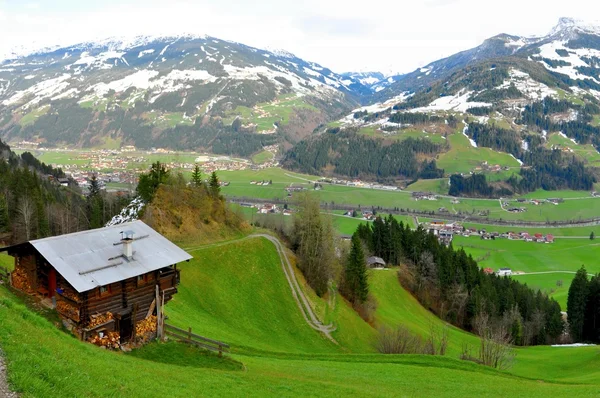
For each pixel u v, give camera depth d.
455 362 65.25
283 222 144.25
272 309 90.50
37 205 115.94
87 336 41.19
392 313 117.88
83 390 24.09
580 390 54.41
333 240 116.75
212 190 123.06
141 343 45.16
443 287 141.12
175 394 30.67
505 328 118.00
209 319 74.25
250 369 46.91
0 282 46.81
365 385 48.44
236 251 102.88
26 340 26.61
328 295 107.75
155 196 109.75
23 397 20.41
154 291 47.75
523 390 53.59
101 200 138.62
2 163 161.00
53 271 44.78
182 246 101.25
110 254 44.72
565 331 138.62
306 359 61.12
